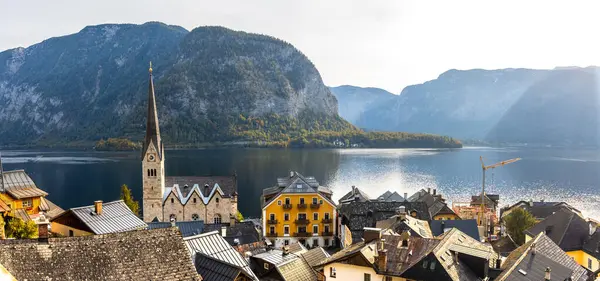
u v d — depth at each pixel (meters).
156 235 31.20
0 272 20.77
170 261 30.34
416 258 49.16
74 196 176.62
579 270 54.12
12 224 58.16
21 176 80.44
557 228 77.06
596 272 64.81
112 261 28.92
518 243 92.38
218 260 36.91
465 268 47.97
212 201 112.19
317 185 105.75
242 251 59.16
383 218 93.12
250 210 150.62
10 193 74.81
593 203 167.00
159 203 110.50
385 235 55.06
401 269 48.28
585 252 71.44
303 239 99.75
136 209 115.38
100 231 46.41
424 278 45.84
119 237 30.11
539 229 79.56
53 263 27.47
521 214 96.12
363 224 91.44
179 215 111.50
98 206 48.91
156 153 109.56
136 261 29.48
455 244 52.09
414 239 52.50
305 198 99.62
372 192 191.62
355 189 127.06
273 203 99.25
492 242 84.69
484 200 134.12
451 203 168.88
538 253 51.00
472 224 86.81
